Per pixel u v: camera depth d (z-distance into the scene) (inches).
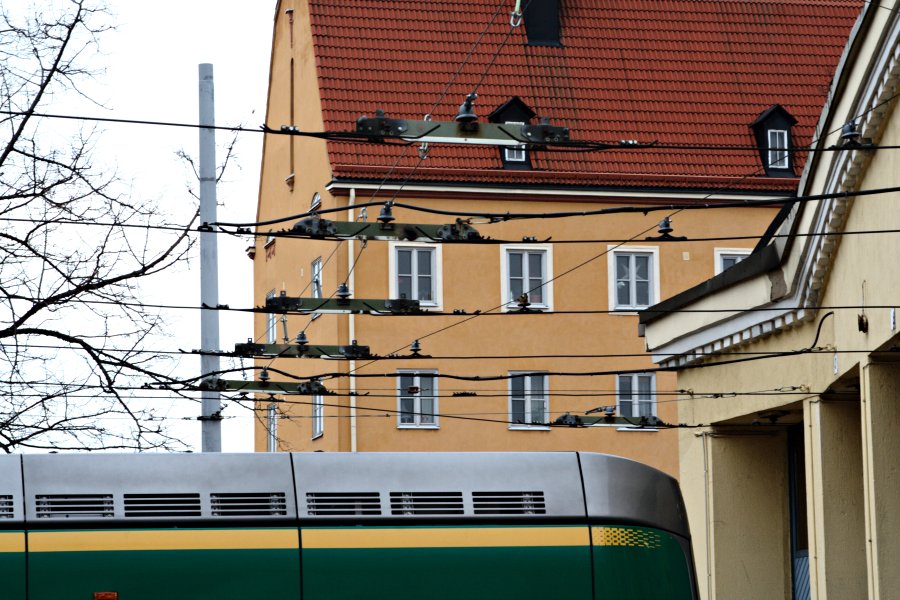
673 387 3607.3
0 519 1126.4
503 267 3560.5
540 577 1225.4
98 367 1574.8
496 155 3580.2
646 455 3604.8
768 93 3821.4
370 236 1406.3
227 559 1162.6
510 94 3654.0
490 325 3548.2
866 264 1691.7
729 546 2176.4
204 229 1414.9
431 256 3528.5
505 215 1321.4
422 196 3511.3
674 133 3710.6
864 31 1620.3
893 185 1617.9
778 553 2181.3
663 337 2305.6
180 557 1152.8
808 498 1899.6
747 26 3924.7
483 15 3750.0
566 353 3580.2
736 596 2162.9
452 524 1217.4
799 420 2129.7
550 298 3585.1
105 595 1132.5
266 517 1178.6
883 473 1668.3
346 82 3577.8
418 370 3501.5
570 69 3737.7
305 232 1402.6
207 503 1169.4
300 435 3703.3
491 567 1217.4
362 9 3690.9
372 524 1200.2
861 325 1695.4
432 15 3722.9
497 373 3540.8
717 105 3777.1
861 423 1781.5
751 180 3683.6
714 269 3659.0
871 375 1683.1
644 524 1261.1
